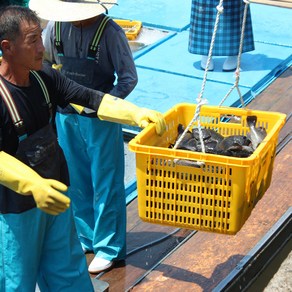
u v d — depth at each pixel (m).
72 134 4.17
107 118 3.63
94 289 3.96
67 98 3.49
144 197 3.59
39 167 3.25
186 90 6.75
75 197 4.36
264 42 7.95
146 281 4.23
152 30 8.31
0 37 3.08
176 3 9.11
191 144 3.74
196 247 4.55
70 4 3.90
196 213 3.53
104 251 4.32
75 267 3.48
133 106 3.63
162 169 3.49
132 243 4.64
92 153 4.13
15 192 3.17
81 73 4.00
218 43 6.89
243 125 4.00
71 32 3.97
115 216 4.25
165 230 4.79
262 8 8.98
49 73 3.38
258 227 4.75
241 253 4.48
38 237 3.30
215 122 4.04
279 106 6.56
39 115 3.22
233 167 3.36
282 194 5.12
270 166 3.81
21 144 3.18
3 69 3.15
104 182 4.17
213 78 7.00
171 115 3.91
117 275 4.29
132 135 5.91
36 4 3.97
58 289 3.50
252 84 6.85
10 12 3.08
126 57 3.96
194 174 3.44
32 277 3.35
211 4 6.73
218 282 4.21
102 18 3.96
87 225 4.43
